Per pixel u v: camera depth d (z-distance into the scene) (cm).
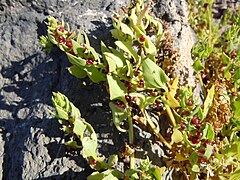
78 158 33
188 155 33
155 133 34
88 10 40
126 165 33
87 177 32
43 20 41
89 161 32
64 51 35
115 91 32
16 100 38
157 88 32
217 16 58
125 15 38
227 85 39
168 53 36
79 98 36
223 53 39
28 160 34
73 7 41
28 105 37
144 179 30
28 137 34
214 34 50
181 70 37
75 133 32
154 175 30
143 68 31
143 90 34
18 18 42
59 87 37
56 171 33
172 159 34
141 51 34
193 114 31
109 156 33
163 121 35
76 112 32
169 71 36
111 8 40
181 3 42
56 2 41
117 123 33
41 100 37
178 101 34
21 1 42
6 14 42
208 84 40
